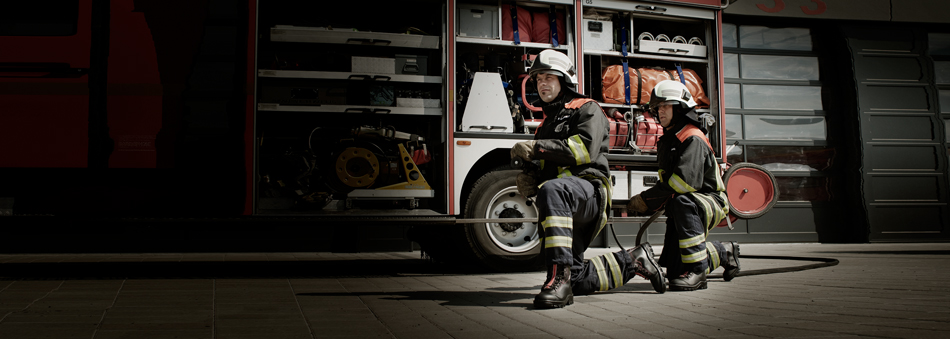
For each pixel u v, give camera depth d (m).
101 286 3.76
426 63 4.89
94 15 4.32
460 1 5.10
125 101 4.30
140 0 4.39
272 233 7.64
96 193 4.27
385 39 4.79
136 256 6.90
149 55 4.35
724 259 3.83
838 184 9.23
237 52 4.45
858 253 6.84
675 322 2.37
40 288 3.64
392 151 5.02
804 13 9.02
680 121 3.56
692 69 5.74
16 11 4.29
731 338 2.02
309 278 4.36
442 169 4.89
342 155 4.77
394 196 4.84
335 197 4.83
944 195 9.24
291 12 5.27
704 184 3.60
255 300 3.08
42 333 2.15
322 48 4.83
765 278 4.07
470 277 4.46
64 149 4.23
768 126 9.09
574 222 3.11
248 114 4.42
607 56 5.49
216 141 4.38
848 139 9.19
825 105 9.31
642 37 5.50
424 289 3.60
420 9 5.25
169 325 2.33
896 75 9.27
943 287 3.55
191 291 3.49
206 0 4.45
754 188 5.78
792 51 9.23
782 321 2.37
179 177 4.33
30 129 4.22
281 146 5.09
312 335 2.12
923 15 9.26
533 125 5.07
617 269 3.22
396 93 4.88
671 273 3.58
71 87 4.25
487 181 4.89
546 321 2.41
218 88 4.41
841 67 9.27
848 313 2.57
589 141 2.96
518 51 5.35
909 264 5.25
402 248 7.83
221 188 4.37
